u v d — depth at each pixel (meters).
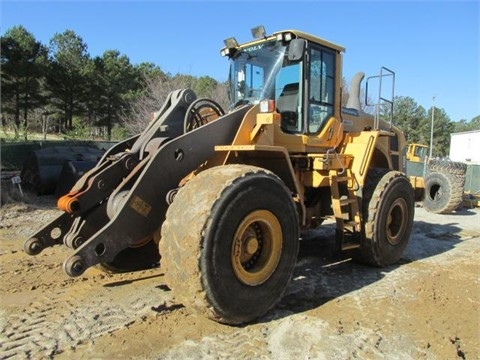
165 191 3.68
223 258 3.26
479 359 3.18
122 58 41.22
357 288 4.62
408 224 5.84
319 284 4.73
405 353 3.19
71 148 11.62
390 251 5.48
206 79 33.66
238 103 5.35
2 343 3.19
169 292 4.23
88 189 3.88
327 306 4.05
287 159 4.27
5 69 32.12
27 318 3.62
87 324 3.51
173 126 4.26
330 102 5.46
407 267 5.54
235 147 3.84
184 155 3.78
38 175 10.47
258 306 3.56
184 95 4.41
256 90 5.17
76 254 3.19
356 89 6.74
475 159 32.44
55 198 10.06
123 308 3.83
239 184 3.39
